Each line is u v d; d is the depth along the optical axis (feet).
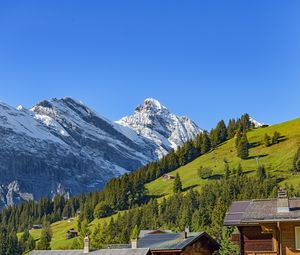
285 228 155.33
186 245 239.30
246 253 165.37
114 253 246.06
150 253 240.32
